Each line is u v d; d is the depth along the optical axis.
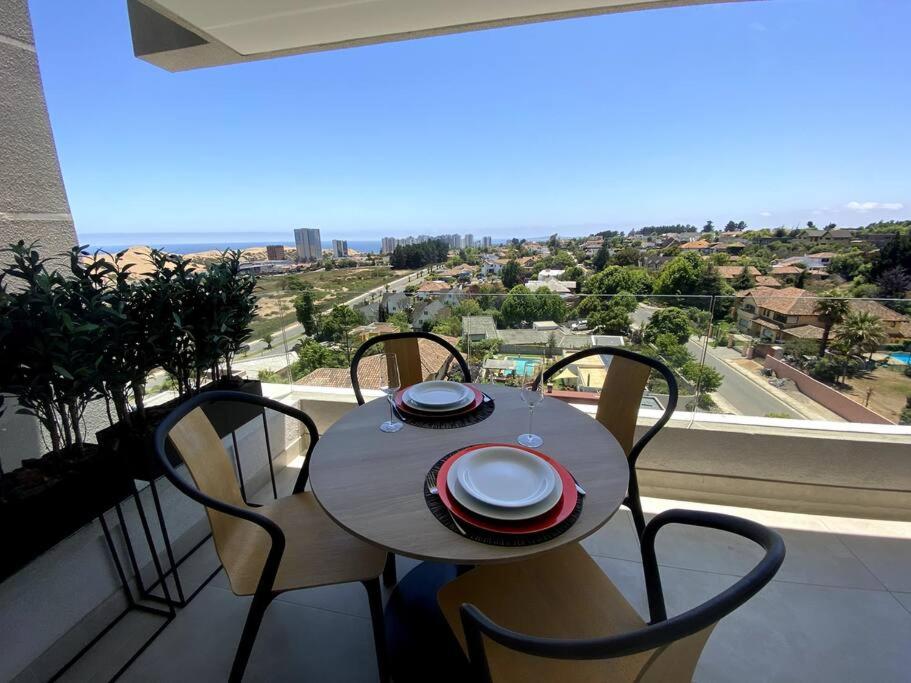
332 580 1.01
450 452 1.09
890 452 1.78
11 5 1.39
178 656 1.24
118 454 1.28
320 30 1.90
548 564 1.07
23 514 1.04
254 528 1.21
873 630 1.32
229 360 1.85
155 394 1.62
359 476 0.98
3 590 1.03
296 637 1.30
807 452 1.86
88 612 1.26
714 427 1.96
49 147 1.52
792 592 1.47
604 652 0.50
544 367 1.88
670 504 2.01
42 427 1.51
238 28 1.86
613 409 1.58
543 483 0.90
